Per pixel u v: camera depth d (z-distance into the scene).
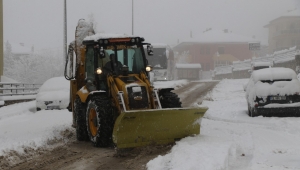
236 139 8.77
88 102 8.66
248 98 12.64
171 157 6.71
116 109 8.27
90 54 9.34
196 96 20.30
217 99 18.34
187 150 6.99
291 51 36.91
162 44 33.16
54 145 8.80
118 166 6.70
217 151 6.89
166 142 7.95
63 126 11.08
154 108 8.12
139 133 7.64
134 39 9.13
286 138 8.88
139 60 9.18
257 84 12.27
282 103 11.90
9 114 15.79
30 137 9.12
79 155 7.69
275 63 39.34
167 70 32.94
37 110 16.83
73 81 10.27
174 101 8.45
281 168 6.31
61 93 17.00
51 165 6.95
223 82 32.62
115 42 9.07
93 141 8.45
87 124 8.70
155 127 7.71
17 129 10.85
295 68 34.03
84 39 9.52
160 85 27.59
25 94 25.14
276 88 11.98
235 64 58.03
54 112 15.09
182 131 8.05
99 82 8.97
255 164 6.61
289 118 11.74
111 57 8.92
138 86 8.16
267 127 10.45
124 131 7.51
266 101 11.98
